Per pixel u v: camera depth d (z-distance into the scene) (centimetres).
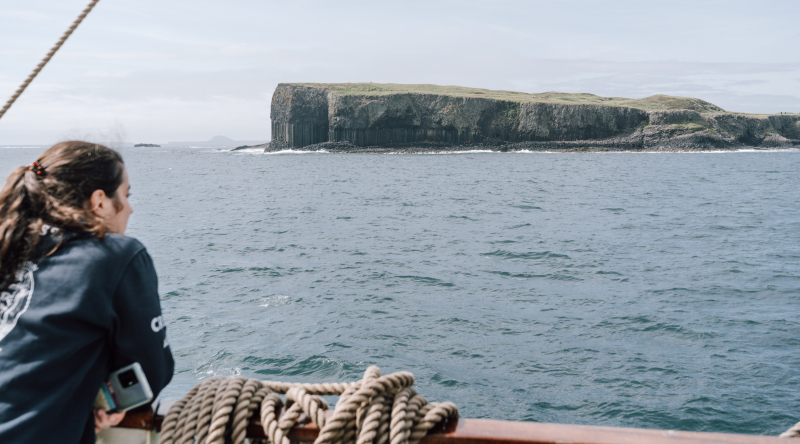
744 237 2414
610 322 1305
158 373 161
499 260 1941
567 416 894
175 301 1430
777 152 12262
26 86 169
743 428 855
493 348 1151
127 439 179
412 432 158
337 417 158
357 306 1403
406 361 1081
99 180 162
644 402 932
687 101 15075
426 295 1511
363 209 3397
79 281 146
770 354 1118
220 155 14938
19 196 155
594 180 5625
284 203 3741
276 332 1215
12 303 146
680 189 4681
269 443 176
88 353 148
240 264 1848
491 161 9419
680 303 1445
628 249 2138
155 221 2873
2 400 137
